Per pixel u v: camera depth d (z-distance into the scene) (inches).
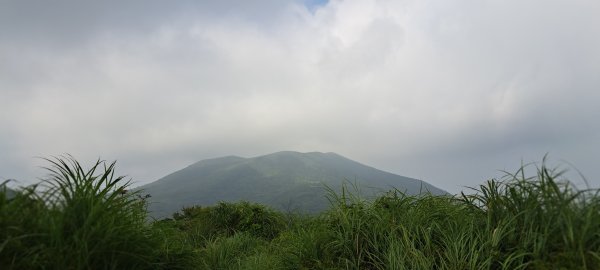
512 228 134.7
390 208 182.4
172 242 166.2
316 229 197.0
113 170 136.5
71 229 113.1
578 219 119.9
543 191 128.0
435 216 171.9
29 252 101.5
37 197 113.4
